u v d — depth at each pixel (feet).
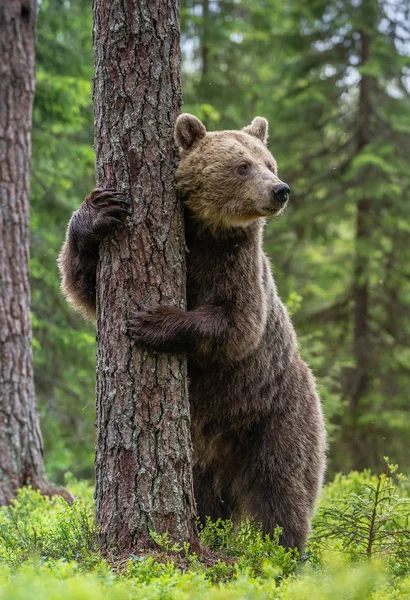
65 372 92.94
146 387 32.81
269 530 38.68
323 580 28.68
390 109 104.01
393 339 107.96
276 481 38.93
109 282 33.47
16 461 55.62
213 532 36.88
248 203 35.04
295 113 109.09
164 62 34.01
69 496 55.83
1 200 57.41
